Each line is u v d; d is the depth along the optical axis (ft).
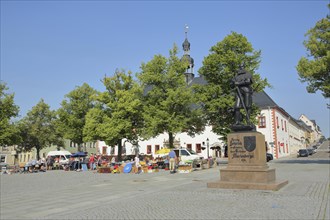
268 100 186.91
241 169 42.70
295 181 49.34
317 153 232.32
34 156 242.99
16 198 40.91
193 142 193.06
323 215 25.02
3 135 129.49
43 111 175.73
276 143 177.68
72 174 90.48
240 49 108.17
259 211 26.96
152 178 65.98
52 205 34.12
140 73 119.24
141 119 126.52
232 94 108.68
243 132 43.37
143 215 26.78
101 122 131.44
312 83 91.40
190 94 112.06
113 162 109.60
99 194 42.04
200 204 31.12
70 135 151.74
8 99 135.23
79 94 153.99
